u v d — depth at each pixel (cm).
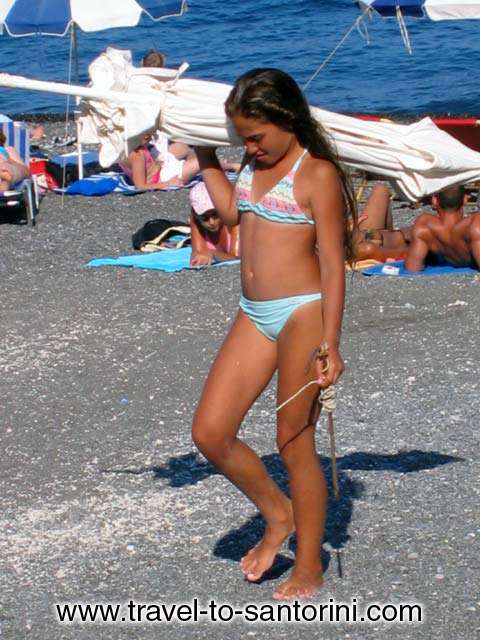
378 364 748
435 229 953
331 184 438
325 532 525
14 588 495
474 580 477
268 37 2719
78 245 1130
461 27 2666
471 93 2062
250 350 461
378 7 1376
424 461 596
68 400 723
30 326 877
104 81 501
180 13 1384
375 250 991
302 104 437
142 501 571
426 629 445
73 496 584
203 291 941
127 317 886
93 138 519
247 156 456
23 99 2125
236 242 1030
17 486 601
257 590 482
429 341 788
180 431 660
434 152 492
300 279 448
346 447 621
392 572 488
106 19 1363
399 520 532
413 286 920
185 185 1372
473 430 632
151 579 496
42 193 1355
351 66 2370
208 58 2558
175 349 807
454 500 549
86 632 458
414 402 679
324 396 443
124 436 659
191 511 557
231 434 463
